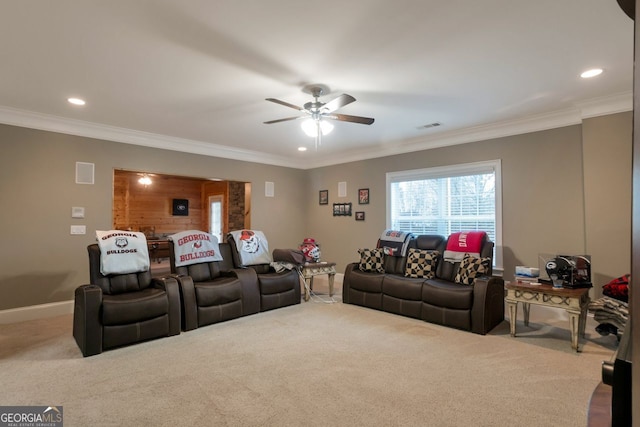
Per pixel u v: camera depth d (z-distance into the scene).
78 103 3.68
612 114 3.58
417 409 2.13
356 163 6.28
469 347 3.14
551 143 4.10
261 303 4.30
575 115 3.89
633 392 0.58
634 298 0.58
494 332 3.56
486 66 2.84
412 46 2.53
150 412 2.10
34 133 4.12
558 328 3.68
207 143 5.57
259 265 4.72
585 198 3.74
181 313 3.58
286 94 3.42
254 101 3.62
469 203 4.86
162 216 9.09
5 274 3.92
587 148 3.73
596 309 3.20
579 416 2.04
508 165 4.45
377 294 4.40
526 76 3.03
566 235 3.99
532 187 4.25
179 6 2.05
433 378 2.53
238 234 4.73
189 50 2.56
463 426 1.96
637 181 0.57
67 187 4.34
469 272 3.87
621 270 3.51
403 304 4.12
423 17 2.17
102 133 4.59
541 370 2.66
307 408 2.14
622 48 2.55
